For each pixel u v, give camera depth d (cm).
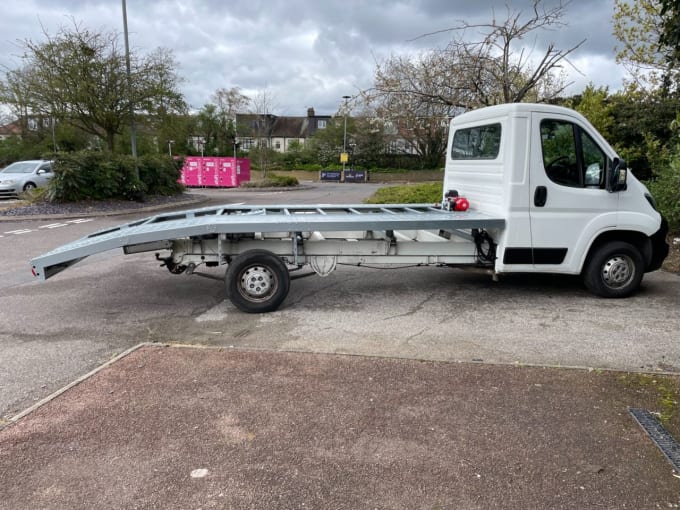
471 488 275
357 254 620
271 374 414
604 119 1345
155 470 291
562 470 290
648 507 261
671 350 471
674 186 968
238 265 574
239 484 279
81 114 1981
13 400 377
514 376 410
